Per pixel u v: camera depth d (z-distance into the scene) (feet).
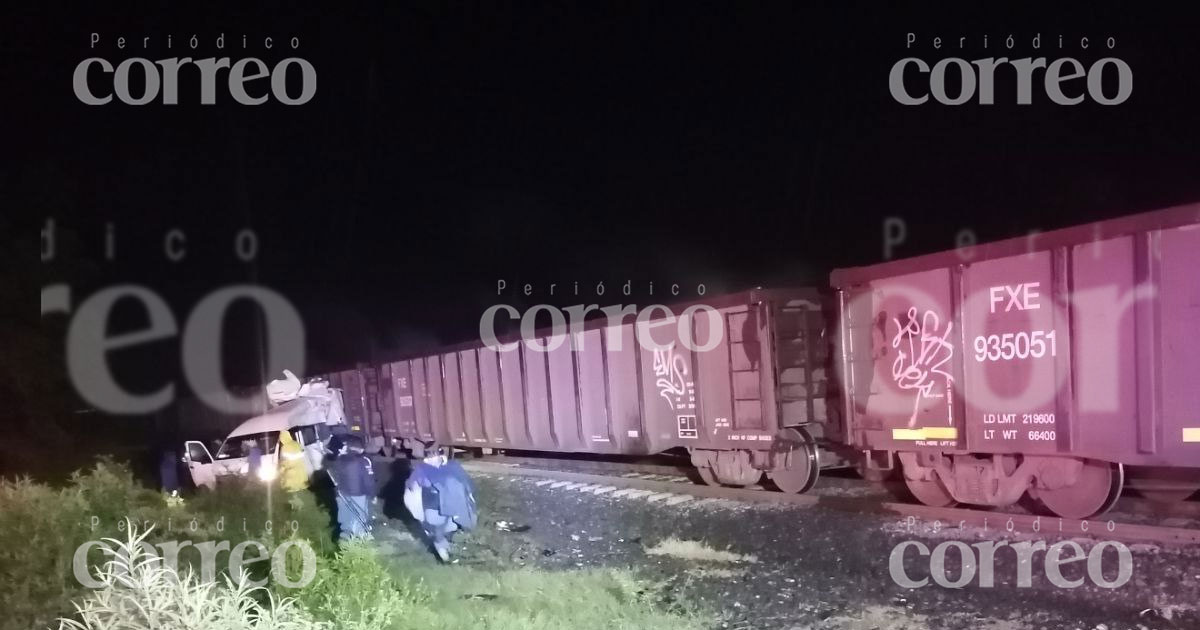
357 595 23.31
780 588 27.35
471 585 29.37
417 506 33.91
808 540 32.81
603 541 36.37
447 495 33.91
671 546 33.58
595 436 54.44
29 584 23.45
